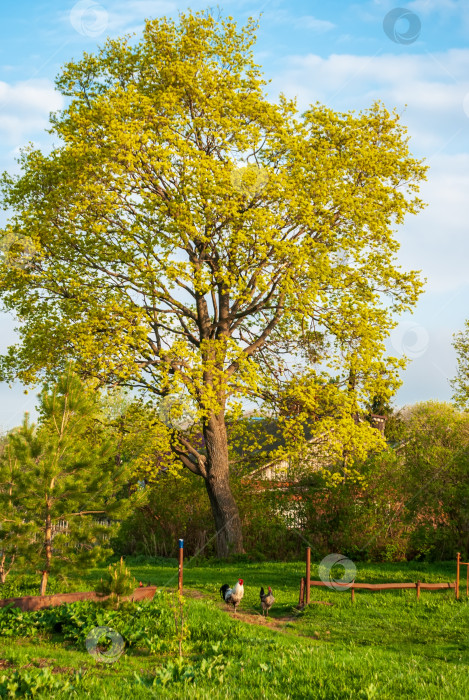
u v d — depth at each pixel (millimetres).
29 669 7609
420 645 10680
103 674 7863
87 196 20359
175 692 6723
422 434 23656
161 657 9086
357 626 11961
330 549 21531
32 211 21344
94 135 20156
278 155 21906
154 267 19844
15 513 11883
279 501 22750
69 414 12477
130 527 24688
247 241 19844
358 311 20984
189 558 23016
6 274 21172
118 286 21172
